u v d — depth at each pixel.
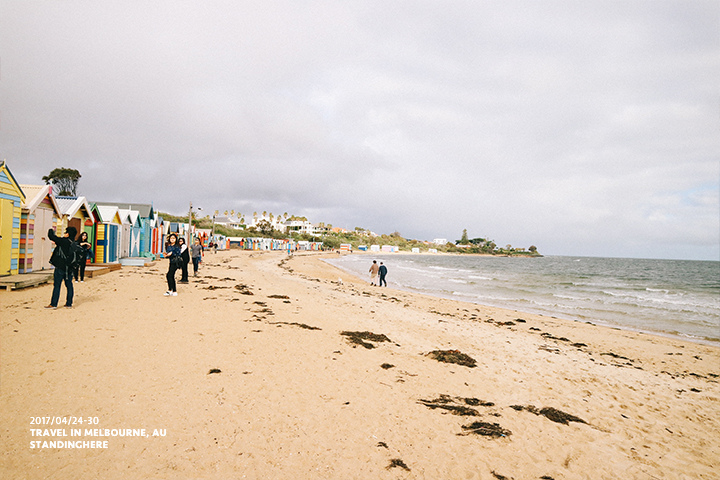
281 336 9.37
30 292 12.27
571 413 7.03
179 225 47.78
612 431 6.43
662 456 5.68
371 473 4.13
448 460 4.68
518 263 123.94
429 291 33.41
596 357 12.39
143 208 37.91
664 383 9.94
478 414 6.21
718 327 20.75
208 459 3.97
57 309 9.69
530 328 16.84
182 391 5.49
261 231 148.12
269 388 6.02
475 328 14.98
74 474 3.50
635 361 12.55
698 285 50.09
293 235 172.50
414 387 7.06
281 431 4.75
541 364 10.34
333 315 13.52
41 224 16.73
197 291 15.25
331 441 4.69
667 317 23.55
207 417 4.83
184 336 8.27
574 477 4.75
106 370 5.93
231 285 18.78
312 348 8.68
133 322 8.99
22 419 4.32
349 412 5.57
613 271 82.19
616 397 8.30
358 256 133.25
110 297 12.04
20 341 6.87
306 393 6.04
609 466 5.16
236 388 5.83
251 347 8.09
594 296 34.44
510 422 6.12
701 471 5.31
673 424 7.11
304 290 20.95
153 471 3.67
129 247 29.25
